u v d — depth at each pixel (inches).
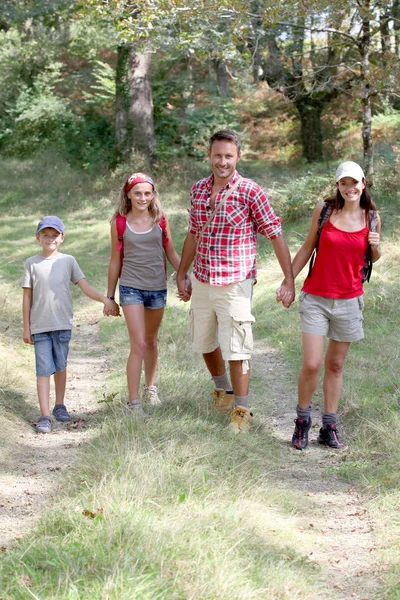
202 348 207.6
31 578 113.3
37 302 213.9
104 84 1030.4
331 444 192.1
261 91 1101.1
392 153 551.5
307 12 415.8
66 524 134.4
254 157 973.8
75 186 848.9
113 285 215.3
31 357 286.2
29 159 985.5
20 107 1035.9
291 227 504.7
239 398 201.5
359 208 184.5
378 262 370.0
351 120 962.7
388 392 222.7
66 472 169.8
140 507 138.4
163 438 181.5
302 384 189.8
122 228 209.9
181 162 853.2
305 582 120.0
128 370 209.9
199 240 199.2
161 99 941.2
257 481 163.0
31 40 1161.4
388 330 287.0
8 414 210.2
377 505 153.0
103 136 980.6
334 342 190.7
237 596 109.9
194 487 152.3
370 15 416.8
